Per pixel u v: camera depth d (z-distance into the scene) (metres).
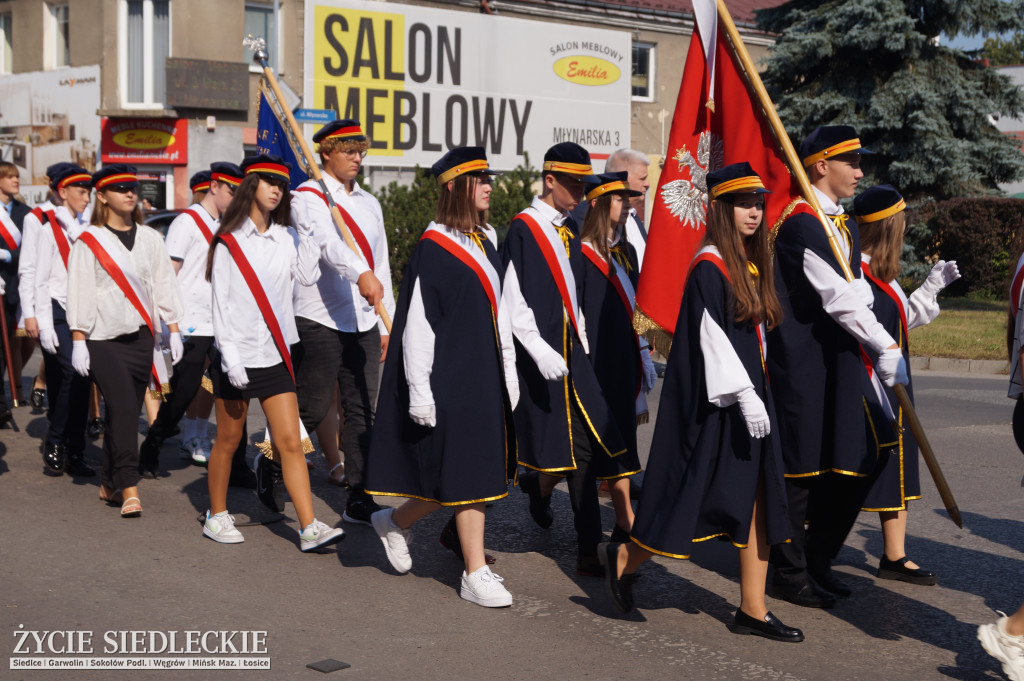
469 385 4.48
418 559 5.21
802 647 4.09
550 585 4.82
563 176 4.90
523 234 4.89
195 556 5.12
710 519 4.03
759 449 4.03
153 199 22.88
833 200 4.66
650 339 5.02
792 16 22.44
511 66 24.84
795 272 4.39
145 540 5.38
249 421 8.50
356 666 3.79
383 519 4.82
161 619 4.25
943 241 21.20
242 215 5.04
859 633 4.27
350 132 5.88
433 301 4.52
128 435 5.80
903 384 4.15
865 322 4.18
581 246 5.18
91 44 23.06
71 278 5.73
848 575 5.08
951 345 13.77
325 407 5.77
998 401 10.45
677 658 3.95
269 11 22.98
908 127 21.45
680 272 5.00
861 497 4.71
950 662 3.96
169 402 6.64
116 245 5.80
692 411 4.03
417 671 3.76
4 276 8.27
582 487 4.91
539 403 4.86
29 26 24.22
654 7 26.89
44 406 9.15
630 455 5.07
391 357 4.67
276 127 6.13
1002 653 3.59
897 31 20.91
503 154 24.94
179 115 22.50
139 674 3.69
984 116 21.83
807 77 22.42
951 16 21.41
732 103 4.92
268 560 5.10
